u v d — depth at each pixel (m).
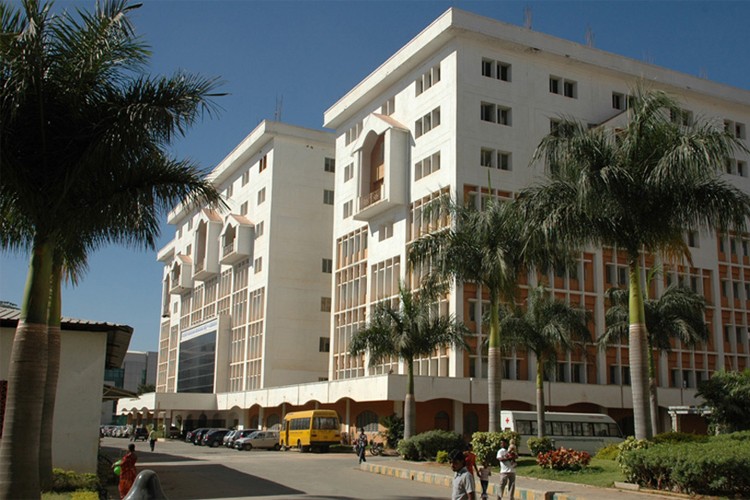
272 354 66.94
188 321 92.06
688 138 18.36
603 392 47.50
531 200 20.70
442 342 33.38
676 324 33.91
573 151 19.62
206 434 57.88
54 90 13.55
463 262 25.52
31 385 13.07
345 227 61.03
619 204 19.03
